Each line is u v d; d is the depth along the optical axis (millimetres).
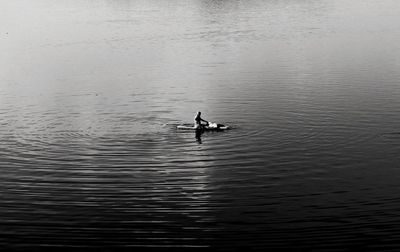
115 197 24922
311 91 44875
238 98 43250
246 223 22328
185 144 31875
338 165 28281
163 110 40344
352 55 62031
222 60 61938
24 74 56906
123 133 34438
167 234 21609
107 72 56906
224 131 34250
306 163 28578
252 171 27672
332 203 23906
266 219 22609
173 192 25375
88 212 23484
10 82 52906
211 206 23812
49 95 46656
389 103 40125
